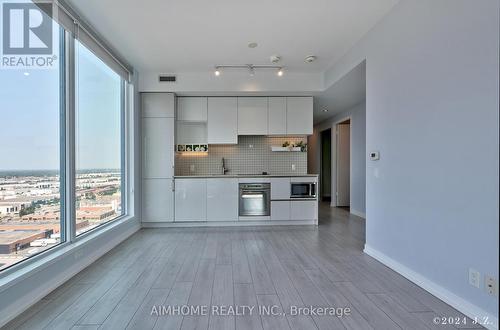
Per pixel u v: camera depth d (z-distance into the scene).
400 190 2.41
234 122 4.52
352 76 3.58
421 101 2.14
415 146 2.21
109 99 3.42
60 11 2.28
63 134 2.45
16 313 1.75
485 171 1.61
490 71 1.58
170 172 4.29
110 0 2.35
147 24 2.77
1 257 1.76
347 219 4.96
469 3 1.71
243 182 4.37
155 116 4.26
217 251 3.10
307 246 3.29
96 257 2.83
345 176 6.44
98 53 2.97
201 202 4.34
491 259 1.58
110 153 3.47
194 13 2.57
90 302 1.94
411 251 2.28
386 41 2.60
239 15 2.61
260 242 3.47
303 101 4.55
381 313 1.79
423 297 2.00
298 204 4.43
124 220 3.65
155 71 4.14
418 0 2.16
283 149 4.84
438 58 1.96
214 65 3.90
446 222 1.90
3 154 1.79
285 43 3.22
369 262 2.73
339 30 2.91
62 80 2.42
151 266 2.64
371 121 2.88
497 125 1.54
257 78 4.26
